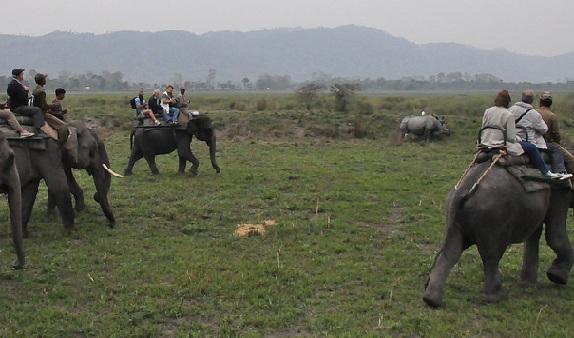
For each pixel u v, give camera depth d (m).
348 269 10.59
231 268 10.55
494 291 9.07
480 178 8.72
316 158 24.88
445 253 8.91
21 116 12.29
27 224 13.06
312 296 9.37
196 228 13.24
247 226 13.30
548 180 9.01
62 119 13.37
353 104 41.59
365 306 8.87
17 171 10.96
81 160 13.13
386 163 23.50
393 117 36.47
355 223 13.84
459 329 8.10
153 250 11.73
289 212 14.88
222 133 34.00
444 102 50.34
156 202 15.88
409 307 8.86
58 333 7.97
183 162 20.50
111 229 13.20
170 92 20.33
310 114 36.84
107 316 8.49
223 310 8.76
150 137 20.19
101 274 10.28
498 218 8.65
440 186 18.33
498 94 9.20
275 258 11.16
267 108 42.03
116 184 18.45
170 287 9.51
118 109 39.69
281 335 8.03
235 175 20.12
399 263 10.95
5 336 7.79
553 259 11.32
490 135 9.04
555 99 54.38
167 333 8.06
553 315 8.60
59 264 10.78
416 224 13.76
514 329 8.12
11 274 10.09
